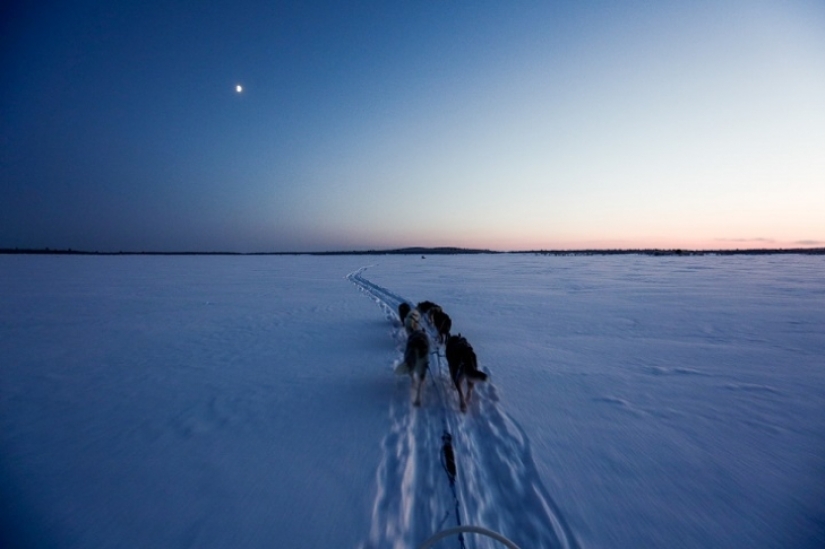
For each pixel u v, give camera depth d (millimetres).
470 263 40812
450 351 4215
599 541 2186
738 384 4641
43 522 2332
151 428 3570
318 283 18594
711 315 9219
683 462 2975
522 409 3914
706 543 2172
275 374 5105
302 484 2705
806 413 3844
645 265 33469
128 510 2443
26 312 10039
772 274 22219
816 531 2248
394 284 17969
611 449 3156
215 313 9961
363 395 4352
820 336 7066
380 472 2846
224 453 3125
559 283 17812
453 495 2574
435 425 3584
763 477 2789
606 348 6289
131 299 12617
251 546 2143
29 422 3701
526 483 2711
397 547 2141
